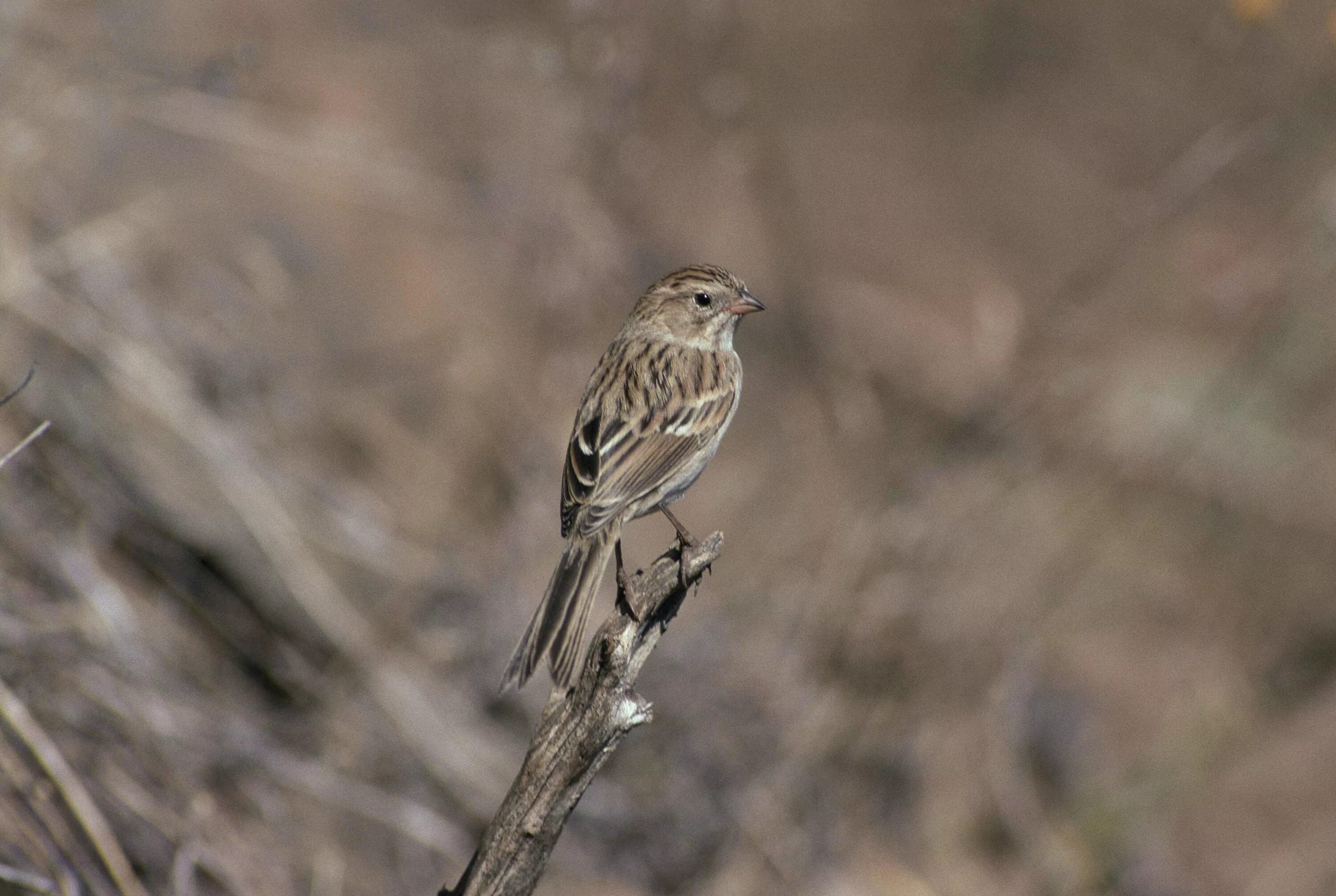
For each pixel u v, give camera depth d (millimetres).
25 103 12281
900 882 12875
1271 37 17016
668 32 15414
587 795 12562
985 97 20156
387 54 15719
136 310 12305
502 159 14891
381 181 14797
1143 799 14516
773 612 13625
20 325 11492
